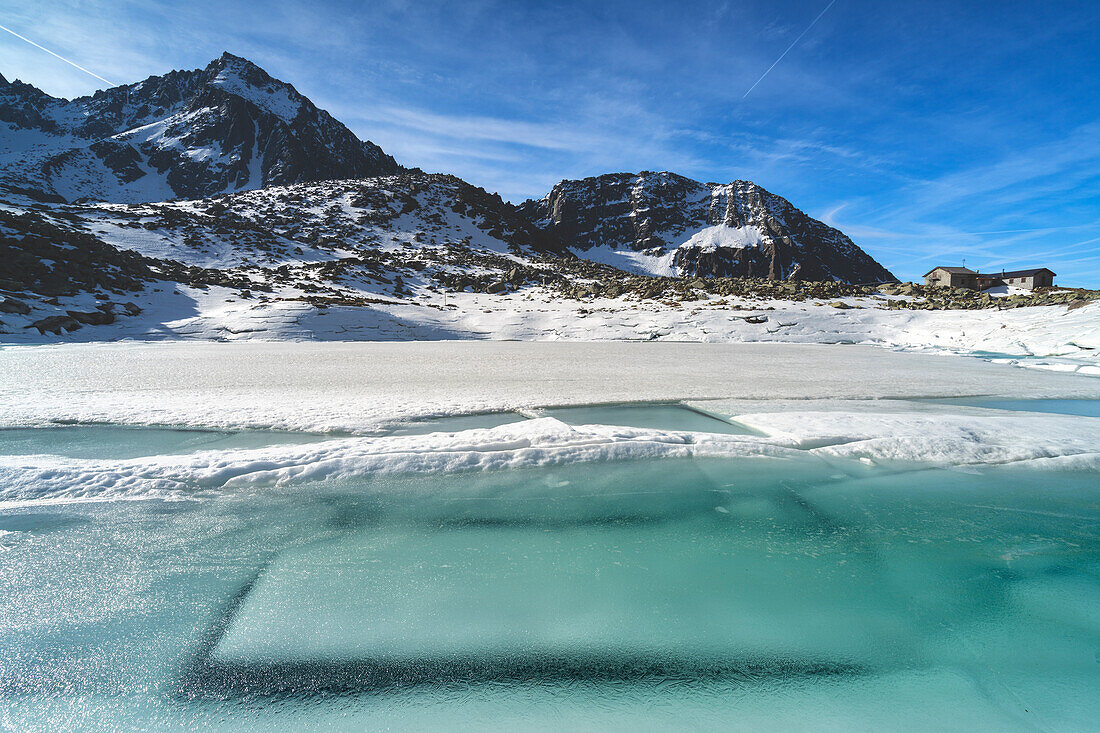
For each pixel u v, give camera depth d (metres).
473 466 5.83
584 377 13.23
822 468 5.91
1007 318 26.25
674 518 4.66
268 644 2.91
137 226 54.38
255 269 48.50
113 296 33.69
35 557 3.85
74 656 2.81
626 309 38.69
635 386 11.59
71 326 27.75
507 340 33.75
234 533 4.29
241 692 2.57
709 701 2.53
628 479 5.56
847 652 2.89
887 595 3.45
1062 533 4.34
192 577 3.60
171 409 8.45
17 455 6.14
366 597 3.38
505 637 2.99
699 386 11.62
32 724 2.37
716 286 45.50
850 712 2.46
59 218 50.78
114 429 7.35
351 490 5.19
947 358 19.52
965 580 3.65
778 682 2.66
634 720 2.42
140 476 5.28
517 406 9.05
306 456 5.82
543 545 4.14
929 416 8.12
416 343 28.92
